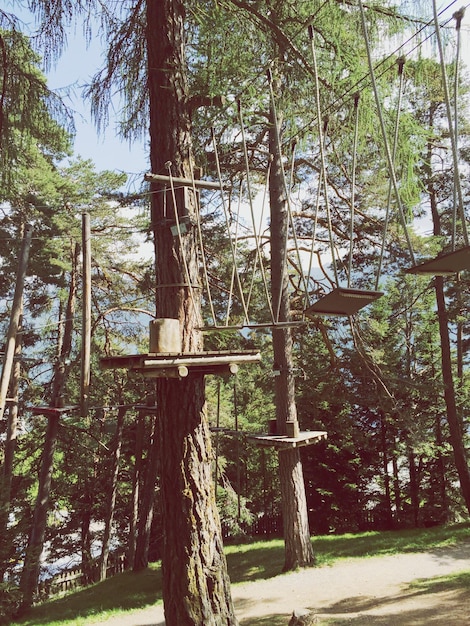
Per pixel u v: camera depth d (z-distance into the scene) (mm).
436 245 14742
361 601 9352
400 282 17875
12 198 16109
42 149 18109
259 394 21922
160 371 4730
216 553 5492
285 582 11430
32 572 15203
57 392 16031
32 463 19562
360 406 20469
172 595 5332
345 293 3189
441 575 10625
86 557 21156
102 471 21656
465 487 17391
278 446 9477
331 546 15641
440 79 8172
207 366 5371
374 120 7195
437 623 7141
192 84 7230
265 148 12344
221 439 20359
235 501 17578
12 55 7402
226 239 13148
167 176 5945
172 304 5766
